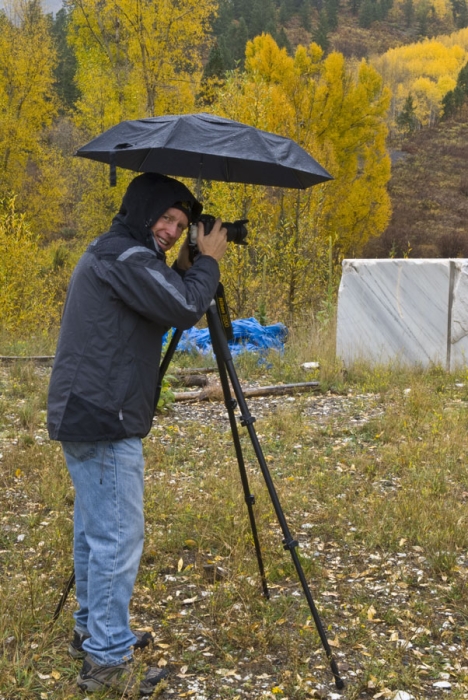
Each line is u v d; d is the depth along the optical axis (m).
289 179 4.84
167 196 4.25
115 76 41.03
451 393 11.87
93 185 42.41
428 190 93.00
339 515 7.04
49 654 4.76
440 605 5.55
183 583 5.83
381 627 5.24
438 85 190.25
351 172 45.34
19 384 12.60
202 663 4.75
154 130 4.25
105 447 4.16
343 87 45.06
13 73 43.75
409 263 13.41
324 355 14.40
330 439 9.77
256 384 13.13
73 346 4.09
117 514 4.23
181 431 10.20
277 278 23.00
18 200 44.38
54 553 6.18
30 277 22.42
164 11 39.00
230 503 7.09
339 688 4.49
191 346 15.59
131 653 4.36
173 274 4.12
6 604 5.20
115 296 4.07
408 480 7.98
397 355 13.65
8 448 9.09
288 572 5.96
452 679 4.61
